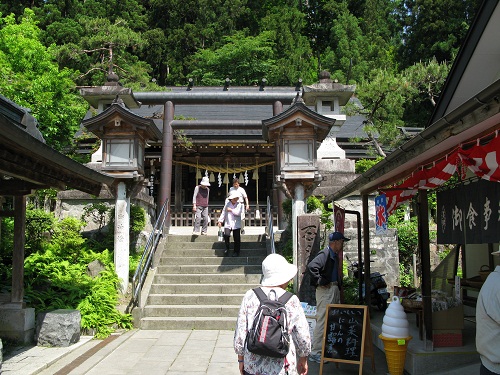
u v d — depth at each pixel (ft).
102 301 29.48
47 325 24.72
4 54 52.29
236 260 37.73
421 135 15.34
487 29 25.75
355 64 115.75
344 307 20.11
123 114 33.27
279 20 127.44
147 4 140.36
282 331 11.48
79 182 26.61
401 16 138.51
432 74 67.77
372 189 27.14
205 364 22.13
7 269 30.94
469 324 25.50
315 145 33.27
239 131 63.72
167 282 35.29
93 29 97.81
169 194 45.37
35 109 48.98
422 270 20.42
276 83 115.14
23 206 25.89
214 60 114.62
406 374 20.08
